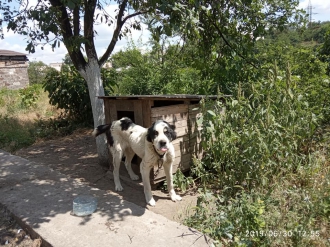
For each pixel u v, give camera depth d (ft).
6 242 10.45
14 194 13.62
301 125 14.02
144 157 13.09
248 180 12.69
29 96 40.42
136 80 31.45
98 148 18.53
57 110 36.63
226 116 13.26
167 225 10.50
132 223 10.68
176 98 13.73
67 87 29.45
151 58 34.30
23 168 17.58
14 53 87.97
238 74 19.22
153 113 13.85
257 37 19.90
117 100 15.83
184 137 15.16
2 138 25.88
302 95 14.37
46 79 31.42
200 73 22.09
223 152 12.98
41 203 12.59
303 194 10.46
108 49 18.48
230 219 10.06
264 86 14.28
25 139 25.94
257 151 11.76
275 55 21.84
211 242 9.38
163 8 11.73
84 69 18.07
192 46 21.50
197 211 10.98
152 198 13.23
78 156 21.45
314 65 20.07
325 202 10.28
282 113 12.96
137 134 13.78
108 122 16.74
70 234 10.03
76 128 29.60
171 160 13.01
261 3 20.03
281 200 10.38
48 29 12.91
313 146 15.57
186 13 13.01
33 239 10.44
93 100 18.01
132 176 15.80
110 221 10.85
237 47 18.95
